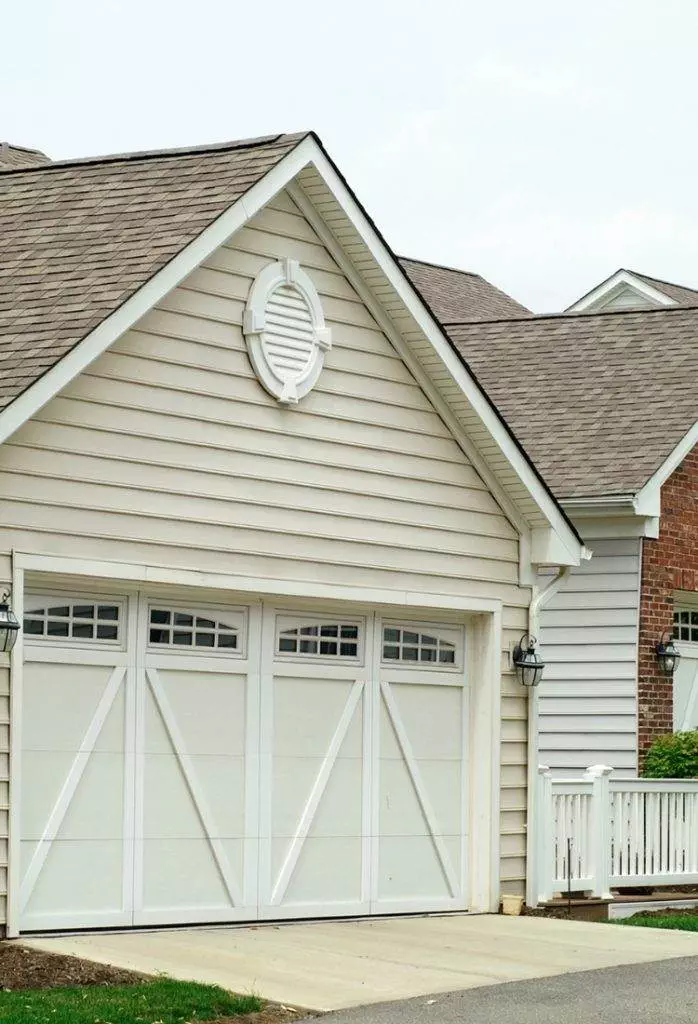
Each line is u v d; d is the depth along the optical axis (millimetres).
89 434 12461
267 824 13781
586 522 19250
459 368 14992
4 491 11906
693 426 19391
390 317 14797
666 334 21438
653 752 18453
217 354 13391
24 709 12242
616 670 19000
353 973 11461
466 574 15422
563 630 19328
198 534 13164
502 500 15836
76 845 12477
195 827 13273
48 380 11711
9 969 10844
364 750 14633
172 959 11586
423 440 15133
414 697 15148
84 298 12430
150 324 12883
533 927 14219
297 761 14078
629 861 16844
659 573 19219
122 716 12859
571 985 11219
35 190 14781
